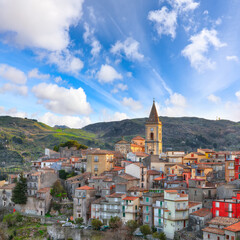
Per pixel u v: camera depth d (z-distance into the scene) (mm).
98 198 151875
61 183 183000
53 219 153875
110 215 137625
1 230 144875
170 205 117875
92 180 160125
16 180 187875
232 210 107062
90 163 186375
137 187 146250
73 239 128625
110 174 173375
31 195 170375
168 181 150875
